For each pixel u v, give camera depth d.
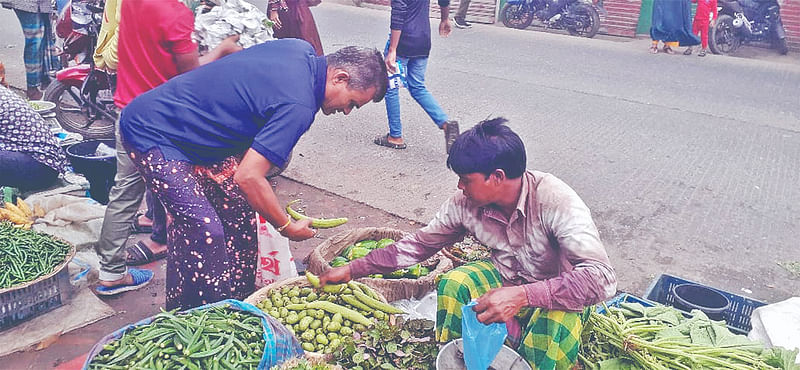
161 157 2.95
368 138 6.84
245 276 3.54
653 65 11.25
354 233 3.94
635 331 3.00
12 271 3.38
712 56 12.32
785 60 12.42
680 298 3.49
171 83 3.03
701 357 2.82
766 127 7.99
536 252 2.80
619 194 5.71
